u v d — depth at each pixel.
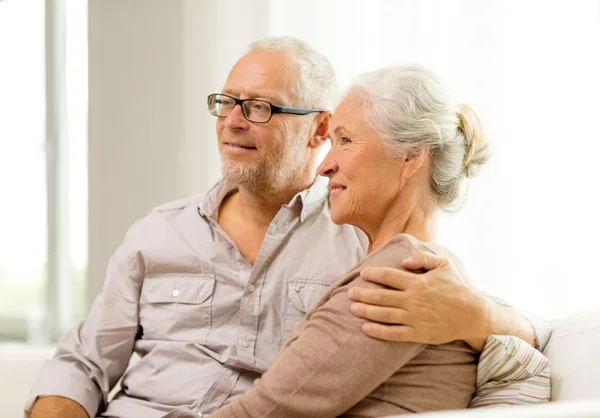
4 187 3.15
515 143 2.69
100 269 3.00
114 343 1.85
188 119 2.96
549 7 2.67
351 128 1.37
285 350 1.25
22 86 3.15
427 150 1.33
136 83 2.98
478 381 1.26
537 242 2.67
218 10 2.92
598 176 2.63
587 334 1.33
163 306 1.83
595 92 2.64
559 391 1.27
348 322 1.18
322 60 1.91
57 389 1.77
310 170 1.89
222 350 1.76
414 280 1.18
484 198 2.69
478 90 2.72
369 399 1.20
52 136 3.11
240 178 1.80
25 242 3.16
